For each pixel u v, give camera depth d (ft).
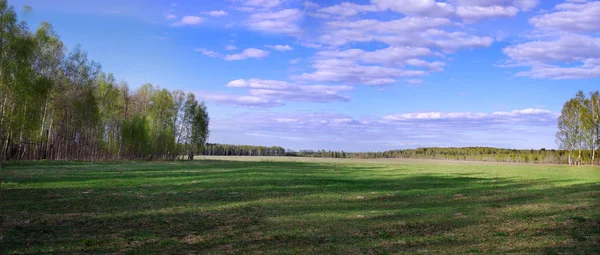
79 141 234.38
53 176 113.29
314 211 59.72
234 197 75.82
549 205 67.15
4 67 141.90
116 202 66.18
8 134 175.32
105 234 42.22
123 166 183.11
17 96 156.04
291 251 35.81
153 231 44.14
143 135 255.91
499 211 60.13
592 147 303.68
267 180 115.03
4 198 67.51
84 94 210.59
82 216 52.65
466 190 93.50
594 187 101.65
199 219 52.08
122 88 279.28
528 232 44.24
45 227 45.16
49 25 192.44
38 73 179.22
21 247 35.99
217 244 38.45
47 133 220.64
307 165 254.06
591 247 36.47
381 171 188.24
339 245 38.19
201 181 108.99
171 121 300.20
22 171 131.44
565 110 319.27
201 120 325.21
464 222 50.65
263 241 39.83
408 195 81.97
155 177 120.57
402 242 39.42
